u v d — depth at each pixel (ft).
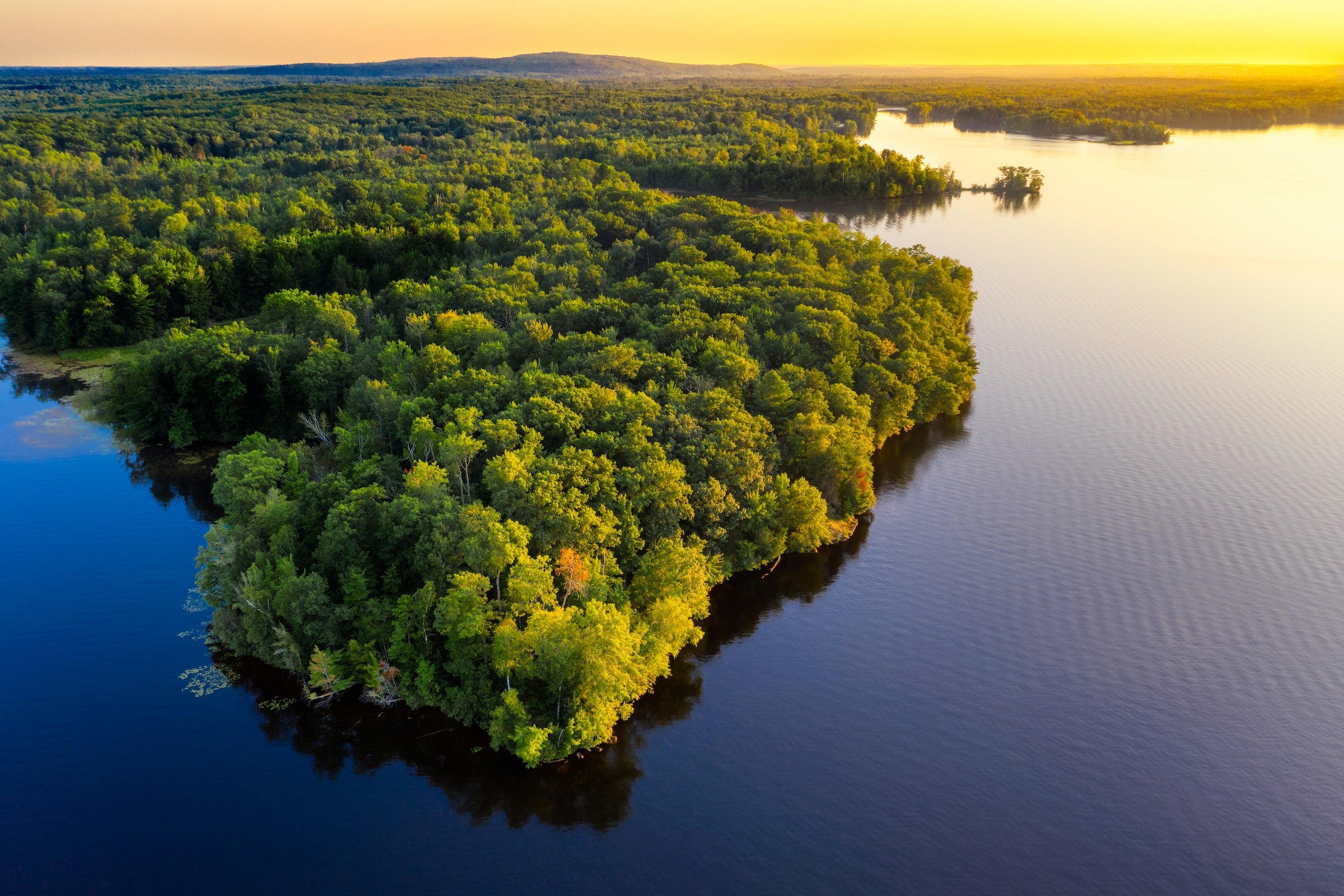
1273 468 480.64
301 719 289.12
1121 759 288.30
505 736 271.28
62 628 335.88
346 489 319.68
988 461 488.02
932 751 289.33
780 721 300.40
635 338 490.08
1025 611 362.33
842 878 242.58
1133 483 465.88
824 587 375.86
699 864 245.65
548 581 278.67
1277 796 274.16
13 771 269.64
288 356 493.77
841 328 493.36
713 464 367.86
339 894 233.76
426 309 541.34
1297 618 359.25
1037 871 246.68
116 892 232.12
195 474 462.19
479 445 331.77
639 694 299.58
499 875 240.94
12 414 528.63
